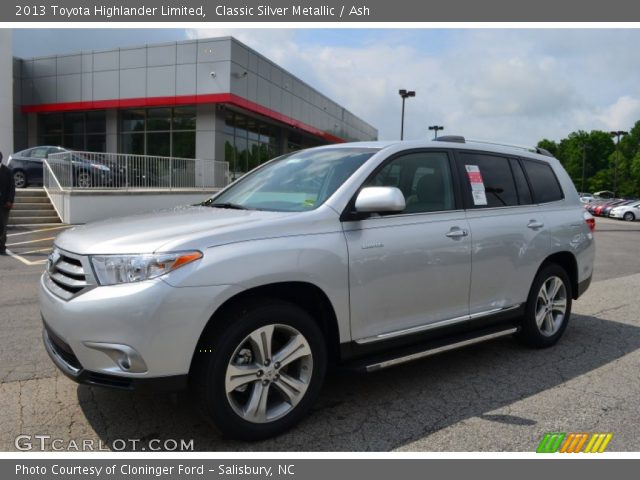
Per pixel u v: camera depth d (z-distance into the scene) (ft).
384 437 10.75
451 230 13.29
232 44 75.10
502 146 16.30
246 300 10.23
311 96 108.47
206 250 9.66
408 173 13.15
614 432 11.12
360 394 12.90
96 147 86.22
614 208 134.62
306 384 10.86
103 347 9.21
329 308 11.23
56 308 9.85
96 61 82.17
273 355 10.48
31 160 63.77
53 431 10.78
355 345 11.57
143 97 79.77
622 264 37.83
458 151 14.60
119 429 10.88
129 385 9.27
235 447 10.24
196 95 76.79
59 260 10.63
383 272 11.80
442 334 13.28
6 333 17.15
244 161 89.20
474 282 13.85
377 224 11.96
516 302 15.23
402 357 12.13
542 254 15.81
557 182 17.62
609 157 315.17
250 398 10.24
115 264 9.41
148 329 9.06
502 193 15.37
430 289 12.80
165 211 13.28
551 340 16.69
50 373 13.76
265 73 86.28
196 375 9.76
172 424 11.10
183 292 9.25
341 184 11.96
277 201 12.55
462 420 11.55
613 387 13.55
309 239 10.82
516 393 13.08
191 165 64.54
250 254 9.98
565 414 11.94
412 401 12.51
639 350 16.69
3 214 34.27
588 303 23.85
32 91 86.79
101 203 52.54
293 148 110.52
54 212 53.16
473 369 14.75
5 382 13.16
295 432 10.87
